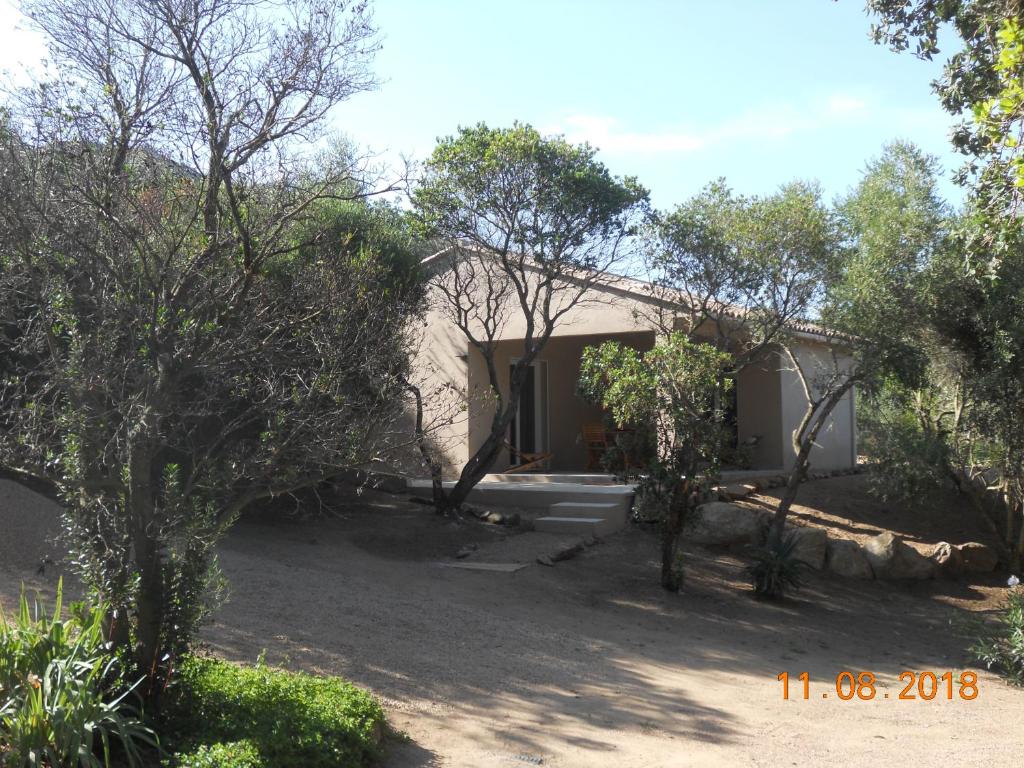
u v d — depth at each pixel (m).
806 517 16.25
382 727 6.58
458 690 7.96
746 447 13.31
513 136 13.70
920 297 13.80
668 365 12.50
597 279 15.52
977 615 13.36
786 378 18.69
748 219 14.28
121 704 5.57
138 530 5.94
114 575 5.87
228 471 6.70
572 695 8.23
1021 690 10.22
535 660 9.23
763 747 7.25
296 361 7.25
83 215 6.27
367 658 8.44
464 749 6.66
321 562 12.14
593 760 6.63
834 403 14.30
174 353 6.14
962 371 14.62
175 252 6.45
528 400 19.80
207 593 6.50
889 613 13.28
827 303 14.19
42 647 5.50
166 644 5.99
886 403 16.25
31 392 7.05
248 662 7.68
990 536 16.11
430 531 14.56
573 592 12.48
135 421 5.82
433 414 16.62
